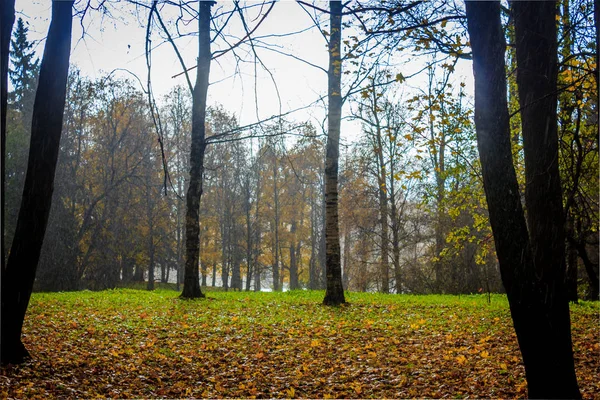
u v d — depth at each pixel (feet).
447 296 64.54
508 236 17.01
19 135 102.99
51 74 25.84
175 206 132.26
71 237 108.37
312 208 152.05
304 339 35.37
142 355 30.32
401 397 23.58
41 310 43.73
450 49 22.29
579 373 25.91
